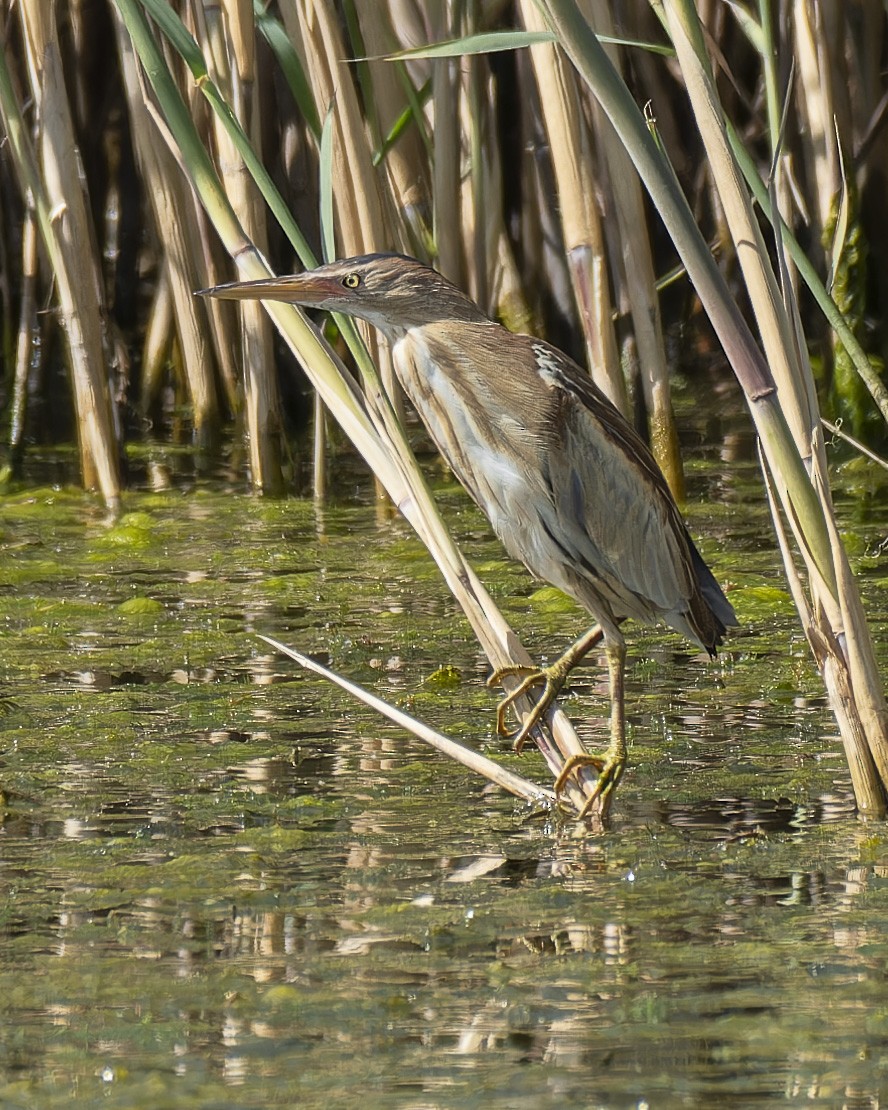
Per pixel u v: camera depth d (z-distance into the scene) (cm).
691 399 2094
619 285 1752
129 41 1647
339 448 1886
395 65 1530
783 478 772
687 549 909
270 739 954
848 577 791
